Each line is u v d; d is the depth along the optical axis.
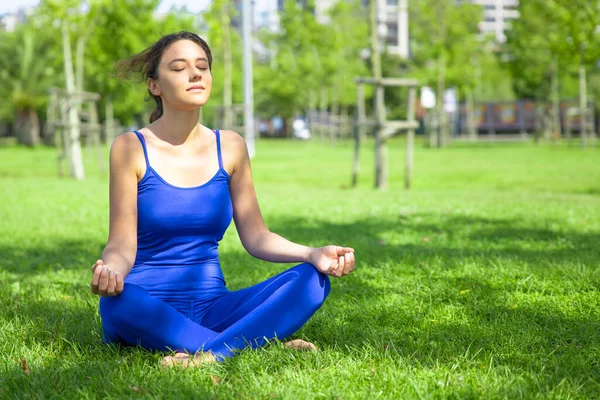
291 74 45.34
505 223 7.61
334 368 2.76
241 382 2.57
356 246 6.13
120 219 2.90
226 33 27.02
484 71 54.47
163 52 2.94
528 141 45.03
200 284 3.01
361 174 18.05
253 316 2.83
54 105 17.02
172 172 2.97
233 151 3.12
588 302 3.94
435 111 37.66
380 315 3.73
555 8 26.70
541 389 2.50
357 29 44.50
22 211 9.19
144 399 2.43
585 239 6.33
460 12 36.31
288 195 11.44
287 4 41.69
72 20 17.38
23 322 3.63
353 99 46.44
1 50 45.16
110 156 2.94
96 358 2.94
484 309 3.82
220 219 3.03
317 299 2.85
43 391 2.58
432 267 5.04
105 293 2.60
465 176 16.59
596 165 19.28
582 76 28.34
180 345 2.80
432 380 2.60
